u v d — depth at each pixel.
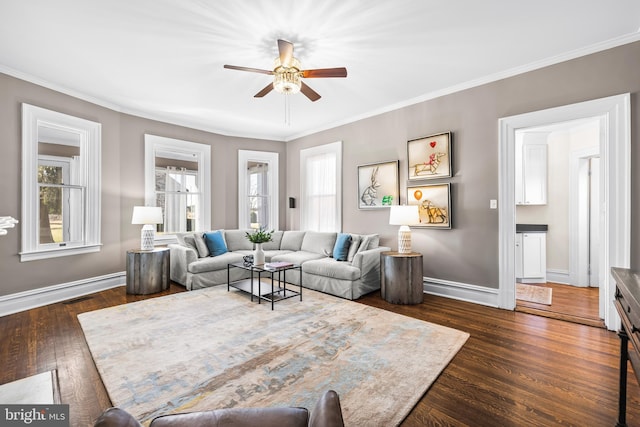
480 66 3.11
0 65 3.02
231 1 2.10
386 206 4.27
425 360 2.10
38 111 3.32
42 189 3.66
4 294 3.08
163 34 2.50
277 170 5.91
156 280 3.87
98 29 2.42
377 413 1.55
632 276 1.49
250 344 2.35
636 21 2.36
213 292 3.86
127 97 3.88
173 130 4.85
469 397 1.71
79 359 2.14
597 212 4.17
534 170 4.61
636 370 1.24
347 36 2.54
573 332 2.61
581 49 2.75
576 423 1.49
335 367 2.00
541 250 4.47
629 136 2.56
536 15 2.28
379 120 4.38
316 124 5.12
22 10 2.18
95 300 3.53
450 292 3.68
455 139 3.62
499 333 2.59
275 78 2.60
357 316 2.99
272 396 1.69
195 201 5.36
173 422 0.94
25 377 1.91
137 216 3.96
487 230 3.39
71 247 3.64
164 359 2.11
